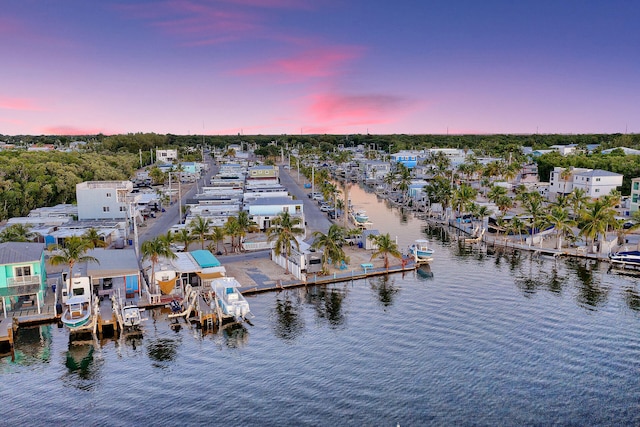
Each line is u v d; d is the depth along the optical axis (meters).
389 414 46.06
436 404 47.56
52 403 48.34
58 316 66.38
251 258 96.56
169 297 73.62
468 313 69.06
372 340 61.00
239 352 58.47
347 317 68.38
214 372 53.88
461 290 79.00
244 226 100.50
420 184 186.00
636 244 103.81
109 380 52.53
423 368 54.03
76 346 60.44
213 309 67.44
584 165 188.88
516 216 114.75
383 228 130.88
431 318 67.50
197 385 51.31
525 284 81.88
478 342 60.03
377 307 72.00
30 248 70.94
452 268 92.31
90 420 45.62
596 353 57.09
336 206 145.12
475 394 49.12
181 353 58.41
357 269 88.94
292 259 88.25
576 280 84.00
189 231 108.31
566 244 107.62
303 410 46.78
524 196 143.12
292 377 52.56
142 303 71.62
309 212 150.75
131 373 53.94
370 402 47.91
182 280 77.81
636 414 46.06
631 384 50.81
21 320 65.12
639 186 130.12
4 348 59.88
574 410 46.66
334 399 48.47
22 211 137.88
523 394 49.12
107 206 122.31
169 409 47.22
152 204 149.88
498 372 53.12
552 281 83.44
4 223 125.25
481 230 122.06
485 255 102.31
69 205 135.75
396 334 62.59
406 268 90.06
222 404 47.88
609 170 173.12
